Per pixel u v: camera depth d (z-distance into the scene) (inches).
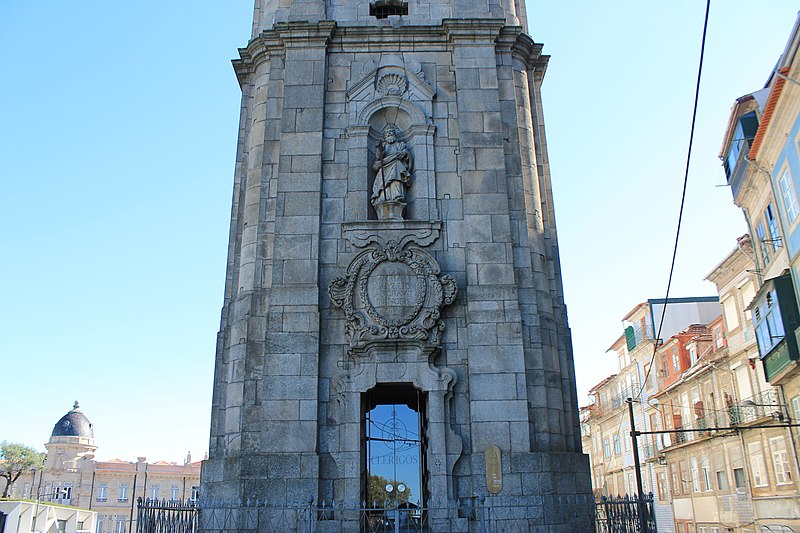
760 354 1146.7
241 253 673.0
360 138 672.4
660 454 1764.3
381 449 597.3
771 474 1202.6
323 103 681.6
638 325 1977.1
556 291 690.2
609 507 545.6
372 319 601.0
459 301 619.5
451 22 705.0
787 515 1139.3
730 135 1122.0
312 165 657.0
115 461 2684.5
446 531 547.5
